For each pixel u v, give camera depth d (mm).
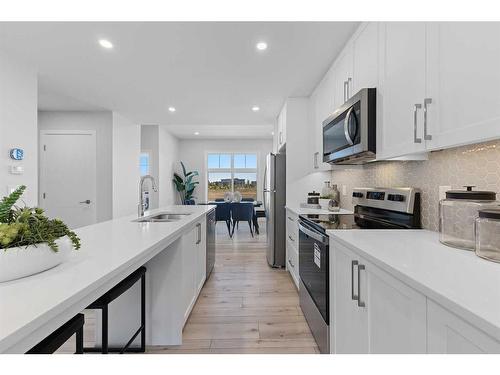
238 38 2301
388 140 1630
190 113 4684
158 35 2268
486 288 752
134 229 1790
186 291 2258
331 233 1645
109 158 4691
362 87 2020
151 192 7188
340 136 2164
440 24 1187
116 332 1986
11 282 817
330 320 1697
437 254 1117
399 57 1510
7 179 2688
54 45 2443
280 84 3281
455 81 1102
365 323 1205
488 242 1063
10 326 580
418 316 844
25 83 2795
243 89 3469
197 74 3027
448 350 720
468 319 631
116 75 3084
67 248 998
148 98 3881
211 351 1925
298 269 2875
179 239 2035
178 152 9266
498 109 915
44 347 870
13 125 2721
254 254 4598
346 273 1432
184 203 8438
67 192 4707
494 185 1263
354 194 2490
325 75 2988
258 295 2877
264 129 7812
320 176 3699
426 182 1732
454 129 1109
